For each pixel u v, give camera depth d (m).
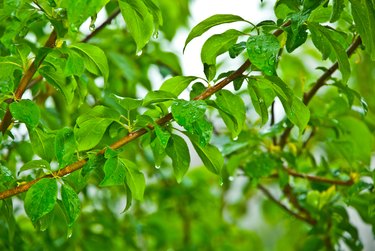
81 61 1.80
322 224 2.43
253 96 1.87
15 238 2.36
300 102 1.83
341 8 1.77
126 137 1.81
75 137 1.80
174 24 3.05
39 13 1.81
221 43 1.83
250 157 2.37
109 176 1.78
